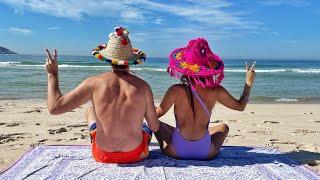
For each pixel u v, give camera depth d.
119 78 2.29
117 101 2.27
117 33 2.26
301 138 3.92
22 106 5.98
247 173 2.26
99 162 2.39
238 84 11.35
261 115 5.57
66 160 2.44
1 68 17.72
